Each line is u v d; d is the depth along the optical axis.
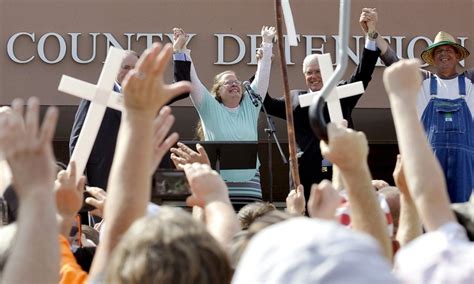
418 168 3.11
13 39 12.79
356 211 3.36
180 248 2.50
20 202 2.71
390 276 2.21
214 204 3.56
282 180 15.17
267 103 8.80
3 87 12.76
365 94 13.05
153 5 13.00
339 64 3.68
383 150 15.38
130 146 3.02
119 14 12.97
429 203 3.08
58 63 12.86
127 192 3.01
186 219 2.58
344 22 3.71
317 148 8.46
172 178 3.68
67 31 12.89
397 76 3.25
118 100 5.42
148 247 2.51
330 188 3.34
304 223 2.33
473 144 7.98
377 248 2.28
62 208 3.89
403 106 3.21
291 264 2.23
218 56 13.02
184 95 8.30
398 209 4.77
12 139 2.68
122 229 3.00
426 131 8.06
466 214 3.48
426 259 2.83
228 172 7.77
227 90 8.39
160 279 2.47
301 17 13.05
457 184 7.91
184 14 13.05
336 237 2.26
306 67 8.61
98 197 4.93
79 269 3.82
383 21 13.10
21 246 2.66
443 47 8.21
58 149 14.72
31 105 2.70
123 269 2.50
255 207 4.75
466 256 2.81
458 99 8.09
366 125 14.31
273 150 15.18
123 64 7.78
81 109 7.87
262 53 8.77
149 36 12.97
